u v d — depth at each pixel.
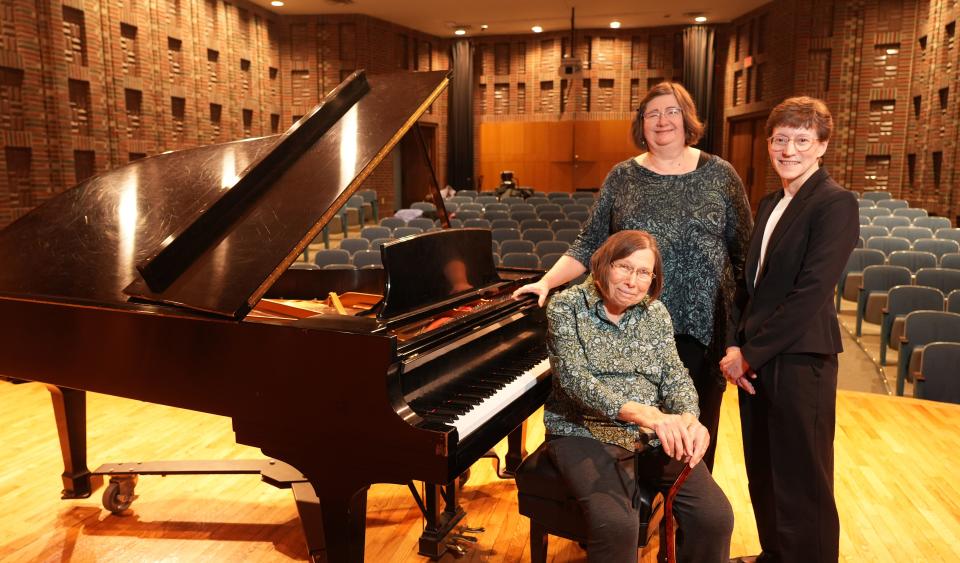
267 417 1.93
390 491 3.13
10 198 7.63
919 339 4.33
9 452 3.51
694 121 2.38
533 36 15.96
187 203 2.63
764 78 13.55
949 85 9.85
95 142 8.98
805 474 2.04
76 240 2.62
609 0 13.06
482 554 2.59
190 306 1.93
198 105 11.28
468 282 2.57
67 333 2.22
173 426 3.89
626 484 1.94
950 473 3.23
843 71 12.06
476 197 13.16
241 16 12.53
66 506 2.97
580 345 2.07
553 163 16.19
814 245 1.99
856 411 4.06
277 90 13.84
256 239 2.02
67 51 8.53
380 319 2.04
